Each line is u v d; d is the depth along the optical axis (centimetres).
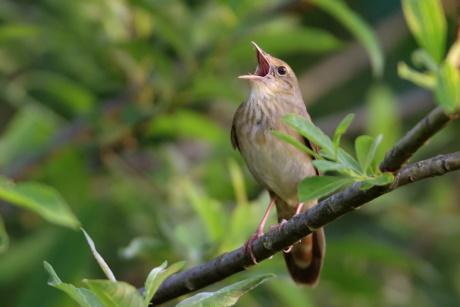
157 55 1122
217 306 614
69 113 1318
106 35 1195
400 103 1506
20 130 1257
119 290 580
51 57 1298
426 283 1383
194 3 1167
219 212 938
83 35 1188
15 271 1155
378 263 1348
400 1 1470
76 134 1192
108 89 1252
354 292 1085
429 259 1400
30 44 1282
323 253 952
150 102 1208
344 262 1065
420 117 1514
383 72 1549
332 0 915
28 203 662
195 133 1195
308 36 1085
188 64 1124
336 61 1568
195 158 1327
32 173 1192
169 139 1230
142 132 1194
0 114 1469
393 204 1359
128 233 1204
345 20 925
